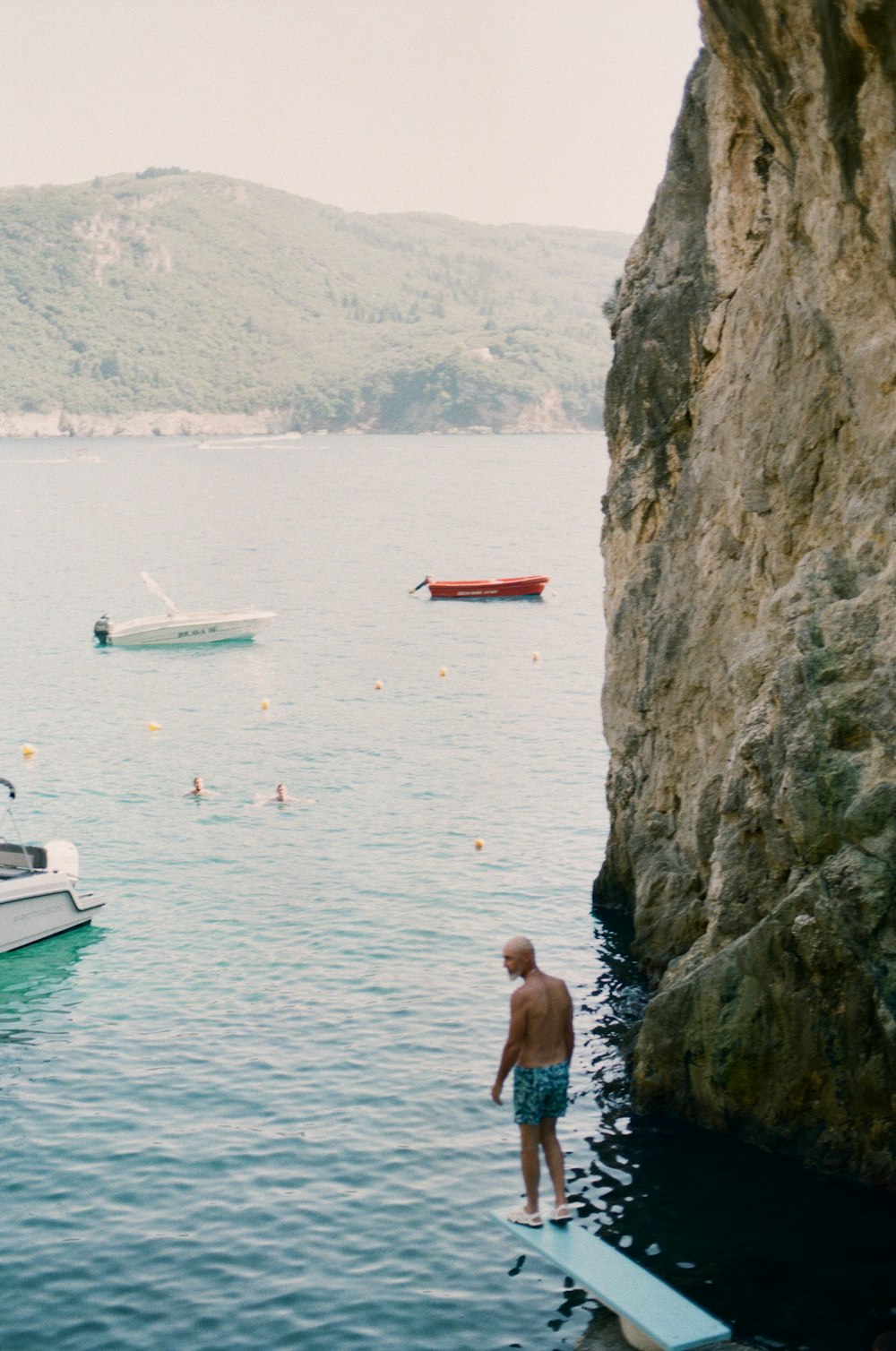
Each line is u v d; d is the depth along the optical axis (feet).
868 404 60.18
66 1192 53.21
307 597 248.11
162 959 78.33
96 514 448.24
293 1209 52.03
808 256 64.13
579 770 121.90
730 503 72.33
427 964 77.05
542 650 188.44
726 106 76.28
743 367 73.05
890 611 55.11
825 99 58.70
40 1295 46.73
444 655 185.06
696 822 72.28
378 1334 44.62
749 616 69.72
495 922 84.23
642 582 85.76
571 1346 43.91
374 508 468.34
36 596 248.52
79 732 138.00
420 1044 66.44
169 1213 51.75
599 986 74.49
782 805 56.03
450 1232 50.57
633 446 87.86
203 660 181.78
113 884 91.66
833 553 59.62
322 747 131.03
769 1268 47.52
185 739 134.82
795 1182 53.21
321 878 92.43
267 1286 47.24
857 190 59.00
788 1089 55.31
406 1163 55.42
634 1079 60.39
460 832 103.04
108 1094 61.52
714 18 63.87
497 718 144.15
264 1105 60.39
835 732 54.60
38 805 111.24
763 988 55.88
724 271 79.00
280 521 419.33
